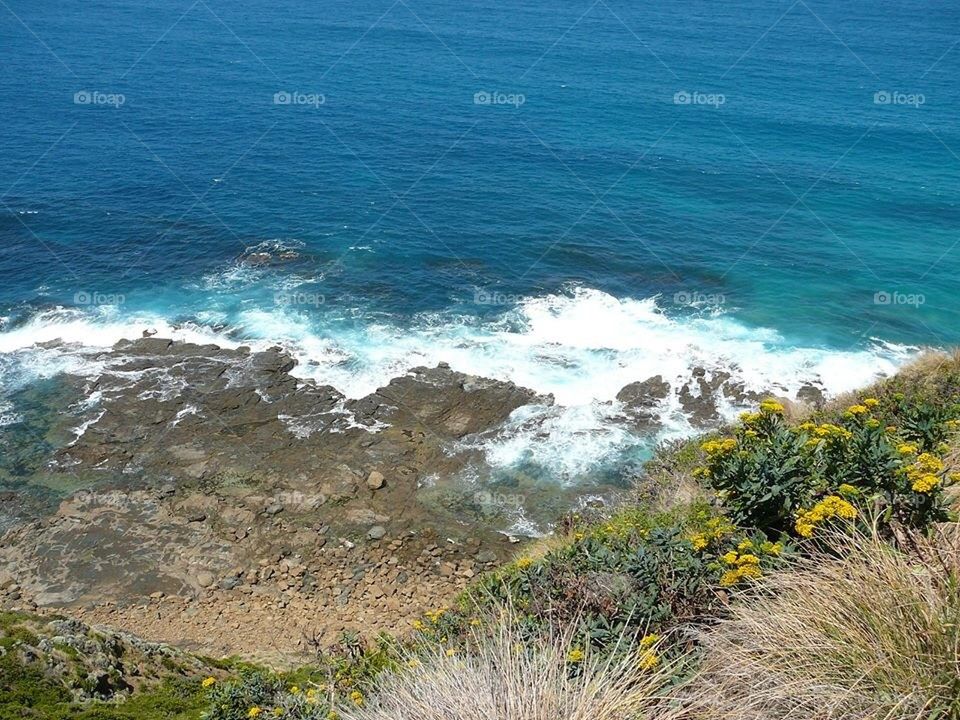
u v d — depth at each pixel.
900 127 45.56
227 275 25.88
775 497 5.87
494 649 5.29
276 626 12.93
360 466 16.64
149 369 20.05
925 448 7.73
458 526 15.21
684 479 11.59
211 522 15.30
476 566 14.19
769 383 19.39
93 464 16.80
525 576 7.15
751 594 5.20
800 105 50.50
